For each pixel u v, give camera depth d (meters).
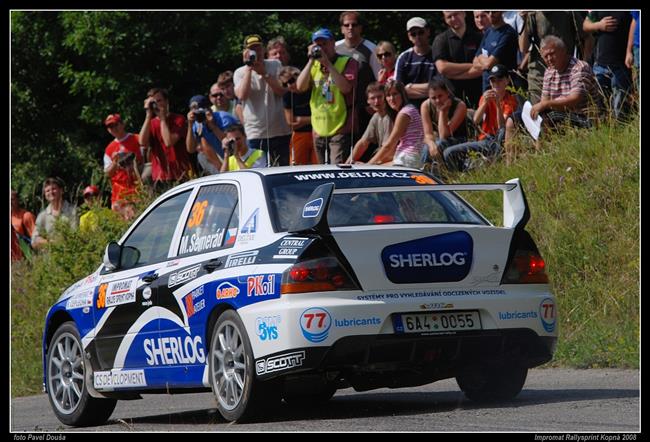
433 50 41.44
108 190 50.00
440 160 38.12
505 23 40.09
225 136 41.53
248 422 19.95
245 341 19.34
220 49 66.62
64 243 45.69
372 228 19.28
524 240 19.95
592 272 32.50
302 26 66.00
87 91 69.00
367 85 41.47
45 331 25.56
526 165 36.94
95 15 68.50
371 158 39.62
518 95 39.75
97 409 24.20
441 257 19.22
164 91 46.28
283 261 19.06
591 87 36.94
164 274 21.92
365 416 20.34
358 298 18.75
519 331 19.39
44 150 73.00
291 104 41.41
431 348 18.88
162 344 21.80
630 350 26.88
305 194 20.70
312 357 18.53
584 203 34.47
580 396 21.39
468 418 18.95
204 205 22.12
